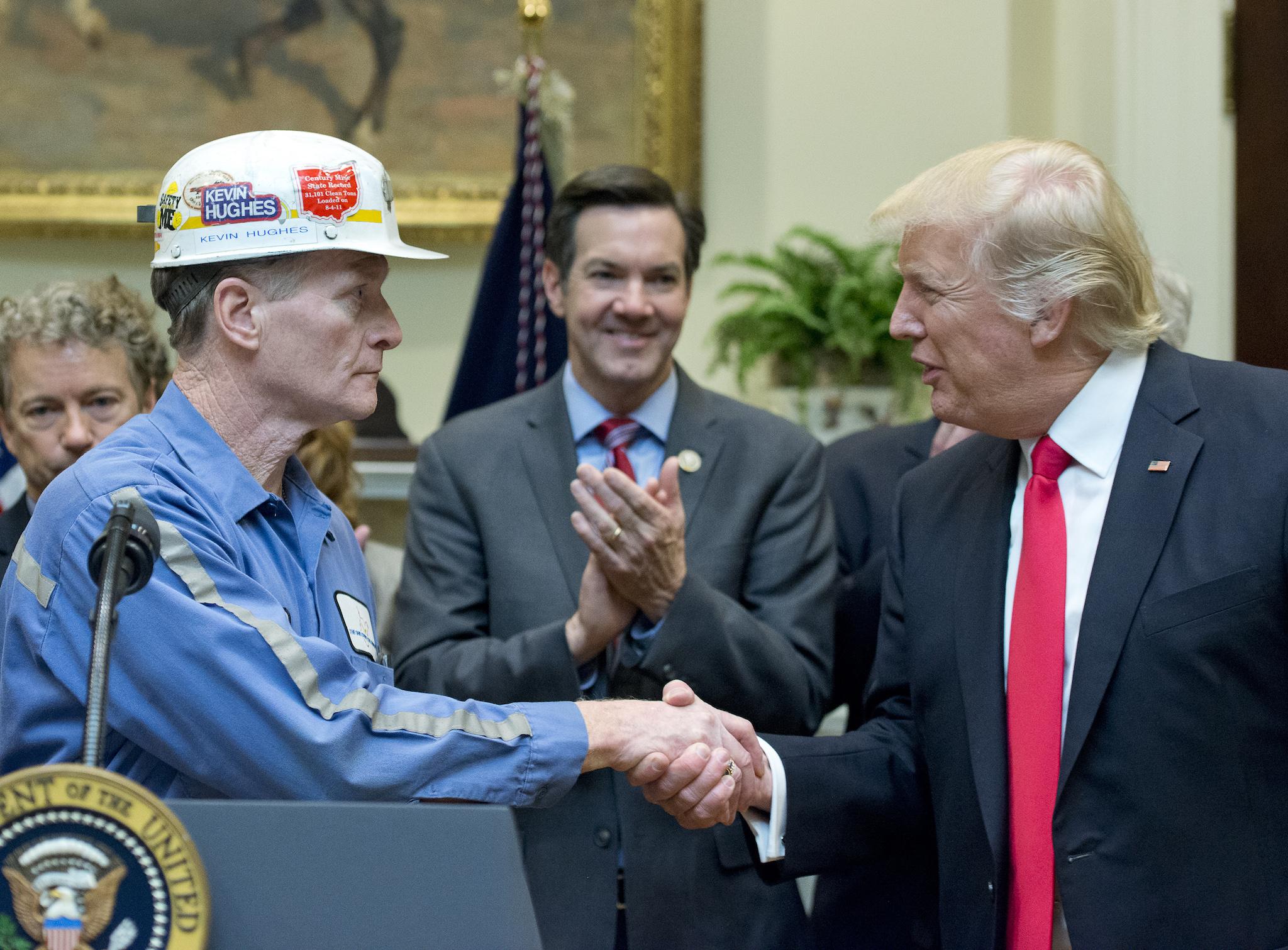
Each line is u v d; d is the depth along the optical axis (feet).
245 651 4.55
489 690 7.20
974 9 16.33
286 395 5.30
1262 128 12.44
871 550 9.02
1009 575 6.23
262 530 5.35
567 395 8.39
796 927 7.24
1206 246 12.90
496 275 12.54
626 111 15.90
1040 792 5.71
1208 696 5.34
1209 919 5.24
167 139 15.40
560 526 7.90
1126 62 13.93
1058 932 5.63
